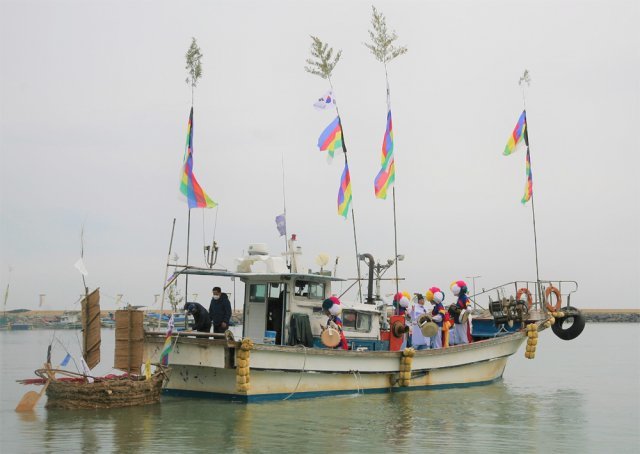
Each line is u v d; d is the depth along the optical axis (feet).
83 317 63.77
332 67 88.58
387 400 71.05
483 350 85.71
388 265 86.38
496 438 53.52
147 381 63.26
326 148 87.66
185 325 70.49
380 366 73.72
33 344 173.99
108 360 123.13
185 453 46.62
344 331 75.41
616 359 144.66
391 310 88.69
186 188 70.13
